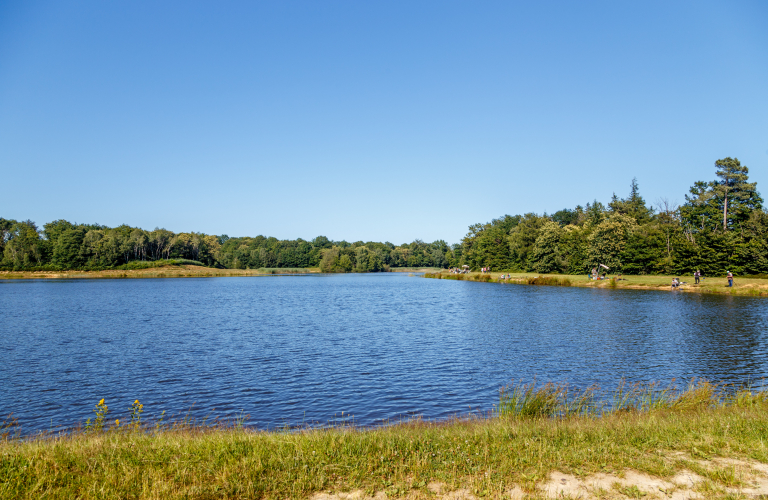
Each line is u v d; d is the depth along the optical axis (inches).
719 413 483.8
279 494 292.5
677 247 3302.2
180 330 1504.7
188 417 677.3
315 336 1382.9
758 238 2974.9
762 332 1344.7
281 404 738.8
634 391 727.7
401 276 6830.7
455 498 285.1
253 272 6752.0
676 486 296.7
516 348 1168.2
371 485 302.5
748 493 283.9
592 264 3722.9
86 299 2699.3
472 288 3575.3
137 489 297.6
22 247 5644.7
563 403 621.0
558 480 310.3
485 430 430.9
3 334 1422.2
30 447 381.1
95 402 754.8
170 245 6776.6
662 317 1664.6
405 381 867.4
